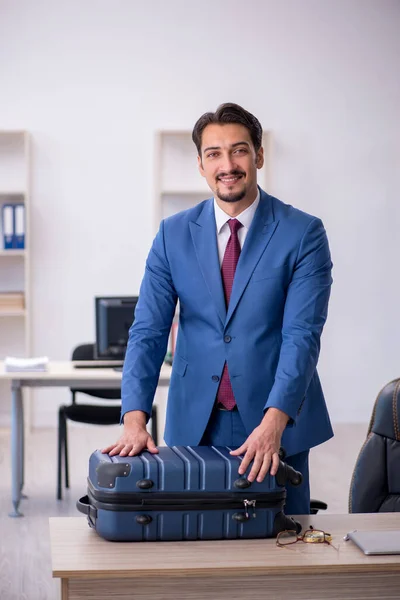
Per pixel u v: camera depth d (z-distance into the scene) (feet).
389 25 25.66
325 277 8.30
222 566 6.21
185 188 25.31
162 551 6.55
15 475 16.67
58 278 25.23
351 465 20.70
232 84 25.48
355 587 6.35
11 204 24.27
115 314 17.65
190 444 8.39
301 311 8.09
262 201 8.46
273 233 8.27
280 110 25.62
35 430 25.14
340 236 25.89
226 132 7.93
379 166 25.91
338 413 26.13
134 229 25.41
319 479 19.34
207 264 8.32
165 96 25.35
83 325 25.35
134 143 25.32
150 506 6.73
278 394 7.55
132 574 6.13
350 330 26.03
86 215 25.27
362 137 25.82
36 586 12.91
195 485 6.79
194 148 25.44
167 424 8.59
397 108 25.88
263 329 8.22
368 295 26.04
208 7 25.32
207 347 8.31
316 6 25.52
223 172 7.95
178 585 6.22
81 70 25.13
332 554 6.53
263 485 6.88
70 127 25.16
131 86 25.27
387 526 7.36
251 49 25.46
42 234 25.16
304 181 25.77
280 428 7.37
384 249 26.03
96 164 25.26
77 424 25.64
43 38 24.99
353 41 25.63
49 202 25.16
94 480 6.92
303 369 7.74
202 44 25.36
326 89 25.67
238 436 8.34
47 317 25.22
